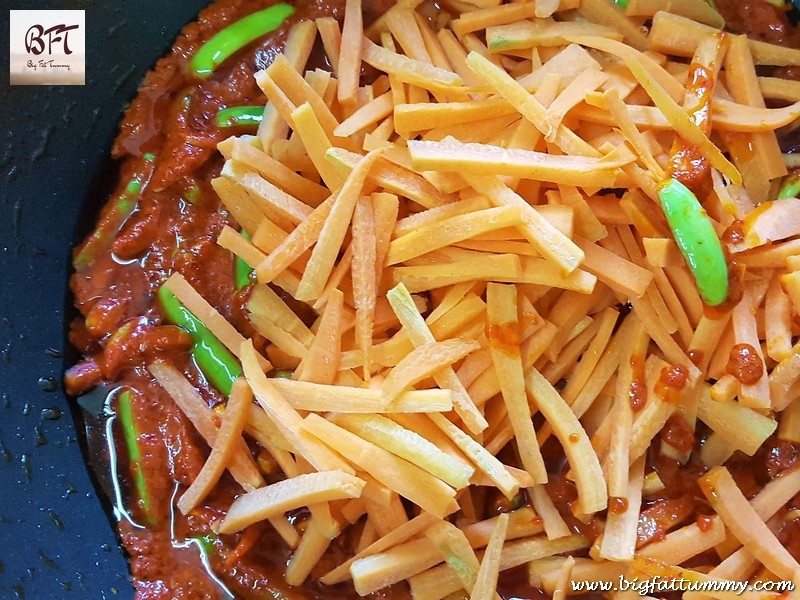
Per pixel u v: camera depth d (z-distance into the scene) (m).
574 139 0.17
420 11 0.21
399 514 0.17
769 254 0.17
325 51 0.21
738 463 0.19
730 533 0.17
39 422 0.19
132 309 0.20
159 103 0.21
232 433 0.17
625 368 0.18
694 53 0.19
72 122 0.20
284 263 0.17
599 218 0.17
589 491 0.17
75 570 0.18
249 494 0.17
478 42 0.20
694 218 0.16
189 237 0.20
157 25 0.21
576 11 0.20
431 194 0.17
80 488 0.19
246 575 0.18
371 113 0.19
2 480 0.18
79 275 0.20
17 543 0.17
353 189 0.17
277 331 0.18
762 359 0.17
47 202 0.20
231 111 0.21
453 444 0.17
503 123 0.18
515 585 0.18
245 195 0.19
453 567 0.17
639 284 0.17
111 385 0.19
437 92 0.19
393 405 0.16
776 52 0.20
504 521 0.17
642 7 0.20
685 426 0.18
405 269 0.17
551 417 0.17
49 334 0.19
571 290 0.18
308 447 0.16
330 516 0.17
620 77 0.19
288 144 0.19
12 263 0.19
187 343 0.19
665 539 0.17
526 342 0.17
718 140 0.19
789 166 0.20
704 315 0.17
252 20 0.21
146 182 0.21
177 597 0.18
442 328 0.17
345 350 0.18
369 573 0.16
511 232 0.17
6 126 0.19
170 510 0.18
